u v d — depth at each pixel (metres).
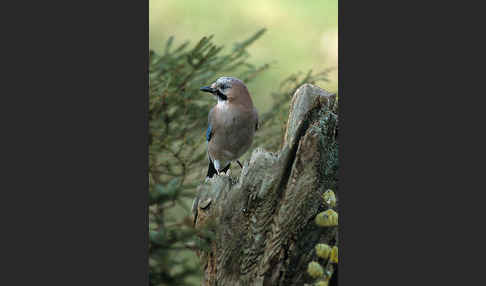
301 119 7.24
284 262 7.09
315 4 17.31
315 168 7.09
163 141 8.20
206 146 10.20
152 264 5.76
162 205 5.94
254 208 7.18
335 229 7.03
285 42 16.50
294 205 7.08
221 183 7.47
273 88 13.44
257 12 17.36
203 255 7.16
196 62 8.73
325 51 16.42
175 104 8.74
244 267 7.17
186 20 16.92
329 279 7.06
